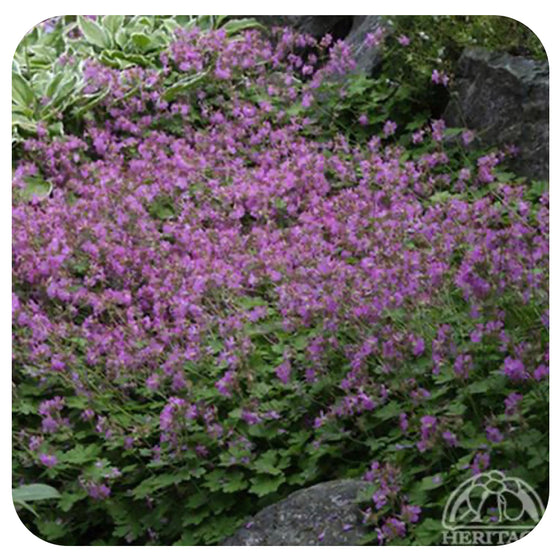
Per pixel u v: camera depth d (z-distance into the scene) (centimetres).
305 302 173
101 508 170
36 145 221
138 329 181
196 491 166
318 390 167
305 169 212
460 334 165
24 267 192
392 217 190
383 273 171
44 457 166
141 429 168
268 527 155
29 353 180
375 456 161
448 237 176
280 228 206
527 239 165
